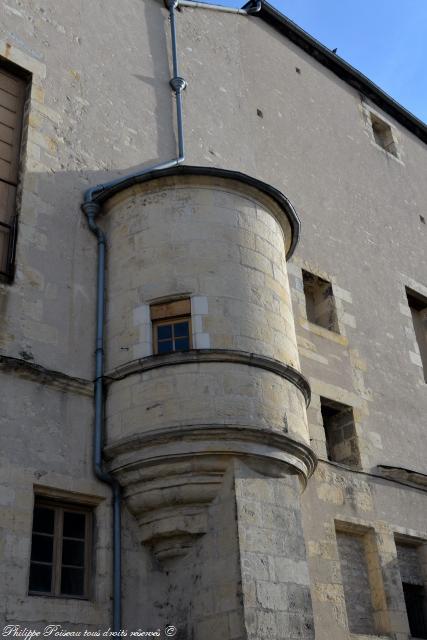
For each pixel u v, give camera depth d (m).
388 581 12.49
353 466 13.60
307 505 11.98
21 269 10.52
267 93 17.69
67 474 9.51
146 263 11.02
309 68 19.77
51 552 9.16
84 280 11.20
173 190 11.52
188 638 9.11
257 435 9.73
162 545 9.64
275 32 19.38
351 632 11.62
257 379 10.20
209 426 9.50
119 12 14.94
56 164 11.93
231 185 11.71
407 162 21.28
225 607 8.92
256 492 9.62
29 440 9.37
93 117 13.05
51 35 13.23
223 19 17.80
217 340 10.33
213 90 16.11
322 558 11.66
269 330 10.86
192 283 10.74
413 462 14.78
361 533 12.86
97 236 11.68
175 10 16.45
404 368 16.20
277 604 9.11
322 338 14.60
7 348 9.81
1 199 11.17
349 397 14.33
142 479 9.60
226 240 11.21
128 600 9.29
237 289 10.86
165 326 10.70
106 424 10.08
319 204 16.97
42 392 9.80
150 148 13.75
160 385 9.90
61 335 10.48
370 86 21.16
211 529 9.48
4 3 12.74
